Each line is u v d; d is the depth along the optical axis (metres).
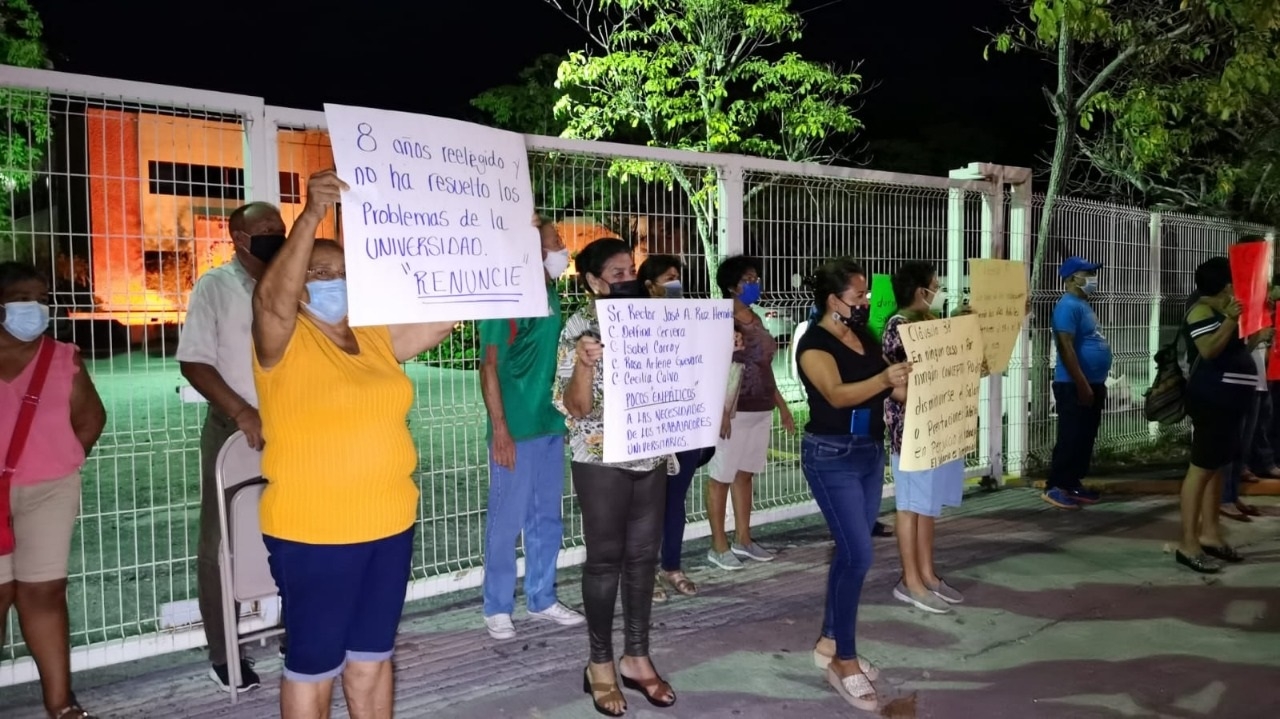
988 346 6.65
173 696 4.22
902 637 4.97
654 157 5.93
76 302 4.24
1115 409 9.69
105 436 4.80
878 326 6.25
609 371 3.77
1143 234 9.95
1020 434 8.55
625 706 4.07
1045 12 7.93
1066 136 9.14
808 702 4.22
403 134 3.18
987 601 5.49
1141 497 7.98
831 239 7.11
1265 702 4.21
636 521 4.11
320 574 2.94
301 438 2.90
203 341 4.04
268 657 4.64
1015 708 4.17
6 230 4.71
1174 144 10.72
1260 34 9.04
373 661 3.16
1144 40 9.41
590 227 5.91
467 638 4.91
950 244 7.96
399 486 3.06
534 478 4.93
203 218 4.61
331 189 2.81
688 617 5.22
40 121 4.40
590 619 4.08
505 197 3.50
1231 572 6.02
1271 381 8.21
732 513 6.55
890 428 5.34
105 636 4.46
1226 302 6.02
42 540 3.75
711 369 4.17
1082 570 6.04
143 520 7.09
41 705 4.14
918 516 5.43
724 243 6.33
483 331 4.70
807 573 5.98
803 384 4.30
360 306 2.98
